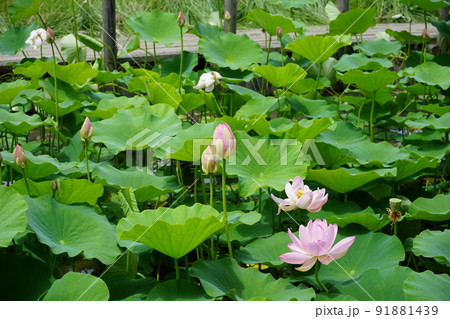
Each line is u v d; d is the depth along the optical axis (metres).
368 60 3.65
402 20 6.26
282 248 1.83
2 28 5.45
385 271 1.62
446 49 4.33
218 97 3.44
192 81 3.26
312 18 6.23
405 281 1.53
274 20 3.48
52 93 2.93
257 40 4.80
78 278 1.47
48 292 1.44
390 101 3.35
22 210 1.55
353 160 2.36
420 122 2.73
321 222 1.52
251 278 1.61
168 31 3.62
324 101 3.01
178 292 1.53
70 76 2.95
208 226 1.49
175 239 1.48
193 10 5.96
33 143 2.78
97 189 1.92
